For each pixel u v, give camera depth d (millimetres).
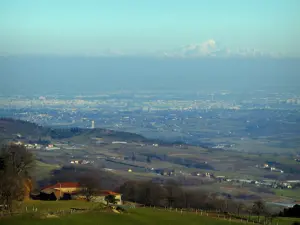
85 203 140875
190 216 132250
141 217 125375
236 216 146750
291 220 149500
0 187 131375
